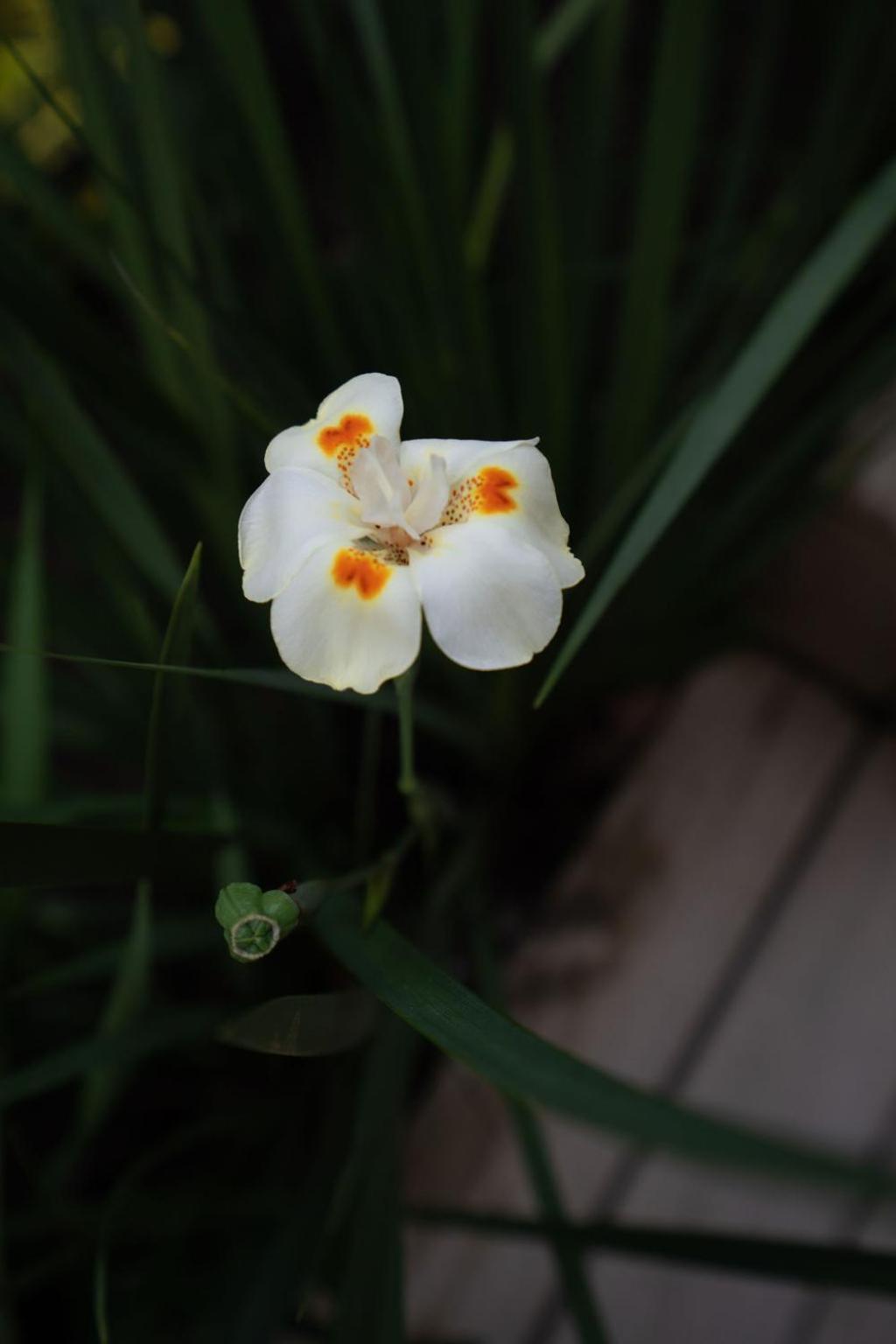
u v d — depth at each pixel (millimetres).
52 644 606
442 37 597
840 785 671
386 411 437
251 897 406
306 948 593
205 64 579
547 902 652
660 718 699
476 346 549
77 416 527
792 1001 627
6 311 493
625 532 583
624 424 573
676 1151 371
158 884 479
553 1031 626
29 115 736
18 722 520
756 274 615
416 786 454
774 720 689
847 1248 477
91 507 549
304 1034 410
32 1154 620
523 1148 526
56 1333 594
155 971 649
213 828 522
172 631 427
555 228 512
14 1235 521
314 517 425
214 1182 597
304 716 597
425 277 539
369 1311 470
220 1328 536
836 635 664
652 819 668
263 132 534
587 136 589
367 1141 479
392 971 425
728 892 649
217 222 656
